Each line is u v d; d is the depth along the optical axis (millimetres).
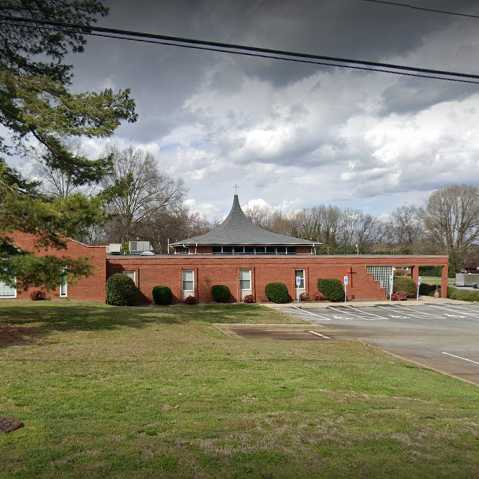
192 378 9672
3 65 14516
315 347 15258
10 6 13547
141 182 59906
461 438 6852
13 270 13672
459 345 17781
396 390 9703
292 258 36438
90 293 31703
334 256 37188
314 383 9766
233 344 14734
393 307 33000
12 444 5977
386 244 94500
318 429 6953
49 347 12594
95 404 7699
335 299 36156
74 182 17016
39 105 14430
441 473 5590
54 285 14570
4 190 14195
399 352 16172
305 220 90438
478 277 53125
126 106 16016
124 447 5977
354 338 19141
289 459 5828
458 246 78562
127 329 17109
